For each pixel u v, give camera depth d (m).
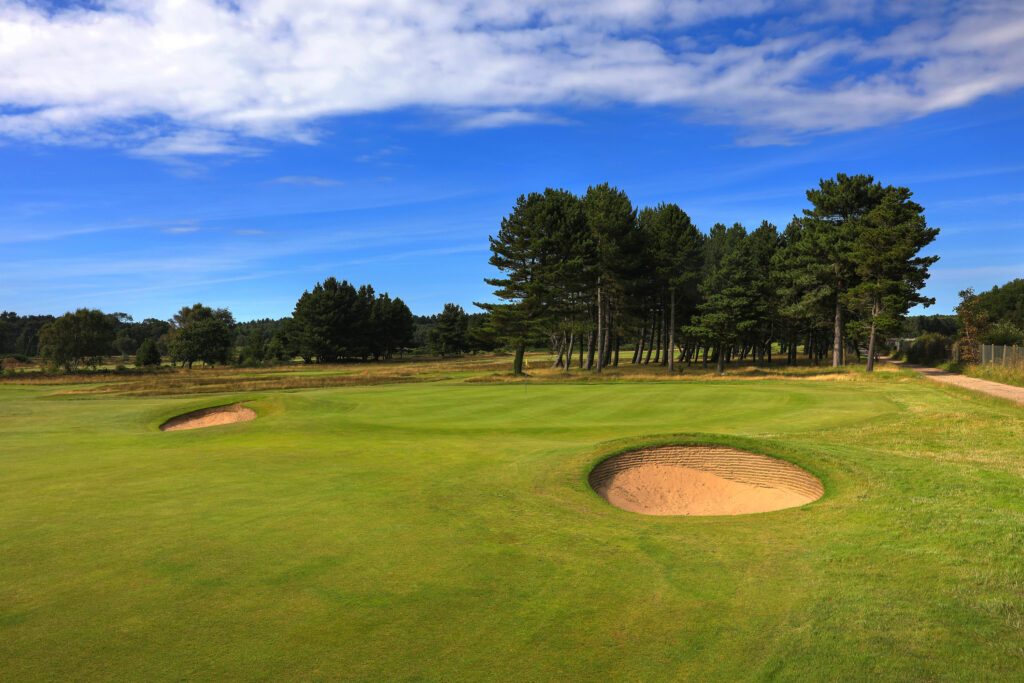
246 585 6.18
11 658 4.70
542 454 13.12
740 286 50.62
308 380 42.47
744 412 21.42
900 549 7.06
